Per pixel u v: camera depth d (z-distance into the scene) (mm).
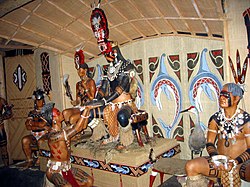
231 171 3330
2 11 4289
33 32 5223
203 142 4496
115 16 4785
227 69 3877
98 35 4391
